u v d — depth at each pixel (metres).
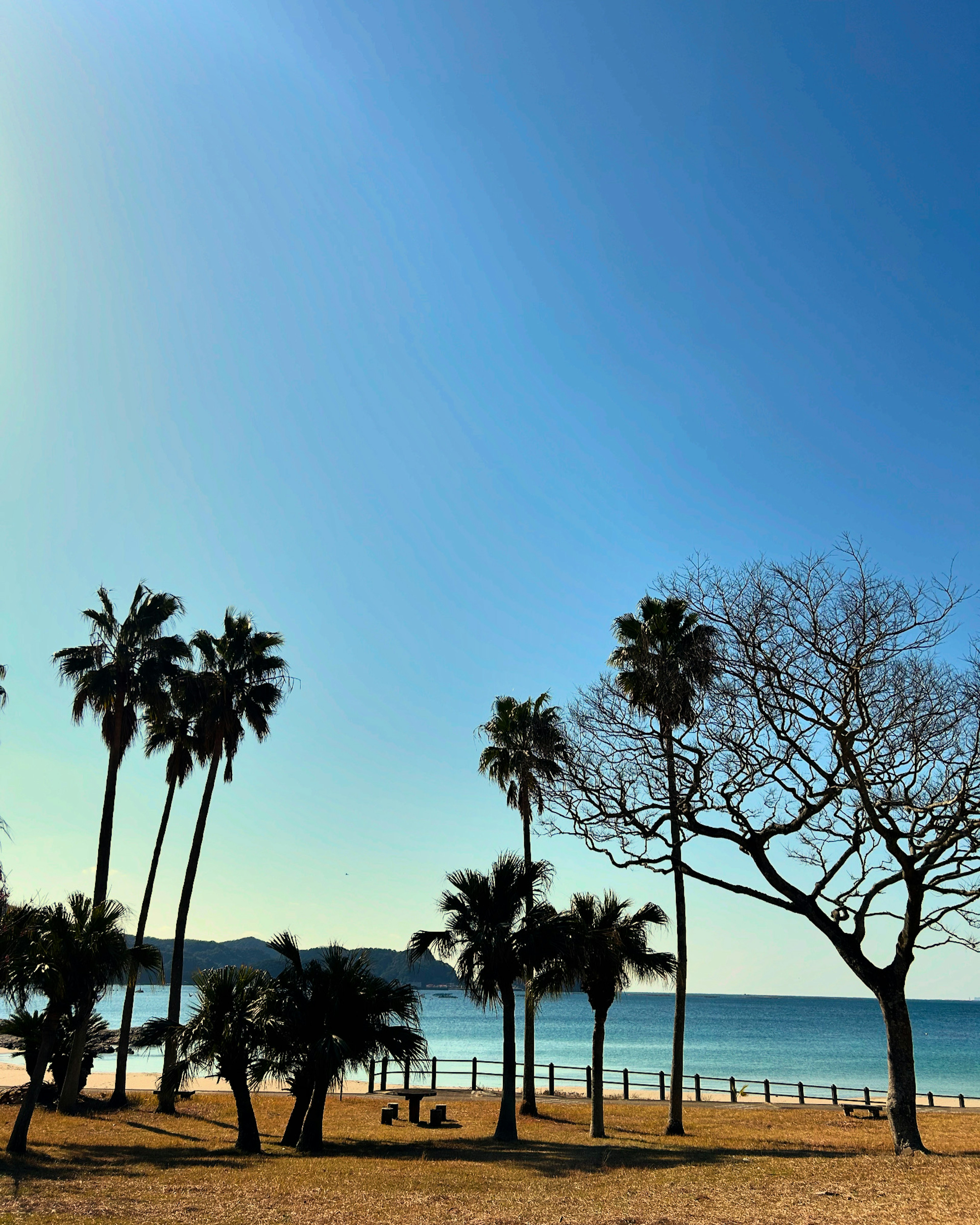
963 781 19.78
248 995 20.14
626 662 26.75
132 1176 15.20
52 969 17.48
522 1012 181.00
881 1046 95.75
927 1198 13.72
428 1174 16.06
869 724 20.56
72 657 29.06
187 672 29.53
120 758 28.92
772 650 21.22
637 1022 151.25
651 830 23.66
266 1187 14.30
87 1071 28.97
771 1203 13.48
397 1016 20.41
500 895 22.77
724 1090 40.81
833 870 21.84
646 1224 11.78
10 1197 12.82
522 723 31.62
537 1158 18.62
